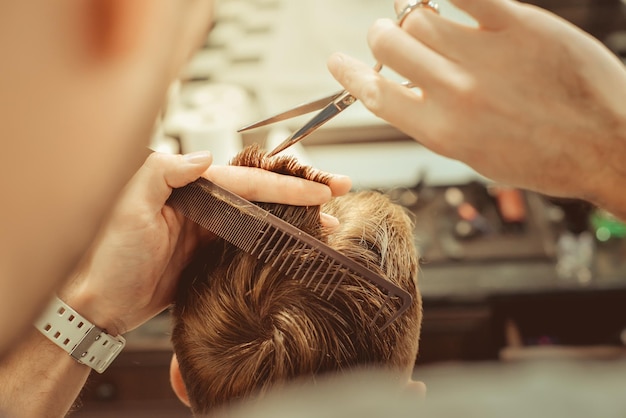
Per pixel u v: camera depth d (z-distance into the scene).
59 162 0.18
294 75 2.94
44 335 0.83
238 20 3.26
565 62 0.44
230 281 0.77
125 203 0.79
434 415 0.28
